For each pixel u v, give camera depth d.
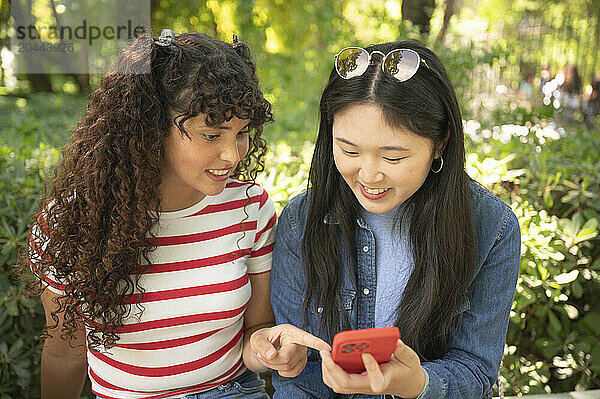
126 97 1.30
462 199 1.38
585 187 2.22
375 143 1.24
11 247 1.97
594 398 1.99
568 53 5.17
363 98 1.23
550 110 3.83
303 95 4.49
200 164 1.32
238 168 1.56
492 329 1.45
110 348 1.45
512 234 1.46
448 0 5.01
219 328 1.50
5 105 4.82
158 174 1.35
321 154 1.46
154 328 1.45
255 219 1.54
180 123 1.26
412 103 1.22
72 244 1.39
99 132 1.34
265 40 5.27
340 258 1.50
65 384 1.67
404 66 1.23
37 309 2.07
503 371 2.23
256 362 1.54
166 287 1.44
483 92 4.32
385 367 1.18
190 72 1.28
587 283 2.29
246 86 1.30
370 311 1.50
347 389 1.18
